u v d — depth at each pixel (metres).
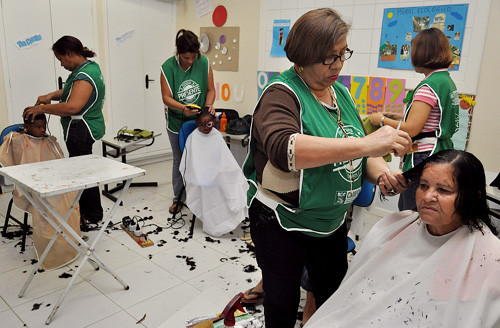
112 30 4.21
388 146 0.95
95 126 2.85
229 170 2.79
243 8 4.09
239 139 3.60
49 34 3.76
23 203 2.27
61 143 4.04
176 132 3.31
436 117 1.92
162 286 2.23
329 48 0.99
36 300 2.07
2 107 3.60
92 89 2.71
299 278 1.29
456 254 0.95
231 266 2.46
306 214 1.18
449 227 1.00
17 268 2.37
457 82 2.83
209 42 4.52
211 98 3.37
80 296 2.11
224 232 2.82
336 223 1.28
